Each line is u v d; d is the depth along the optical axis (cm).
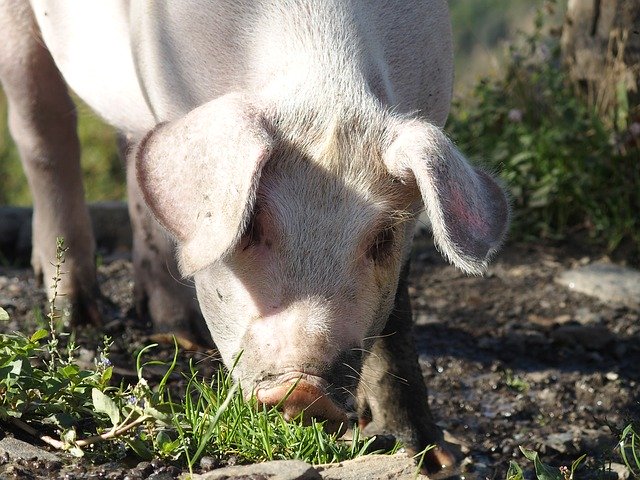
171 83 471
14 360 392
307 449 407
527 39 848
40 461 374
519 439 511
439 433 486
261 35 450
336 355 390
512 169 790
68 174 617
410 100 486
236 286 406
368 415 486
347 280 401
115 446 391
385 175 411
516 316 680
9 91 607
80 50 551
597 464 462
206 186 370
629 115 784
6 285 689
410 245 477
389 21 475
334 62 432
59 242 439
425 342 635
